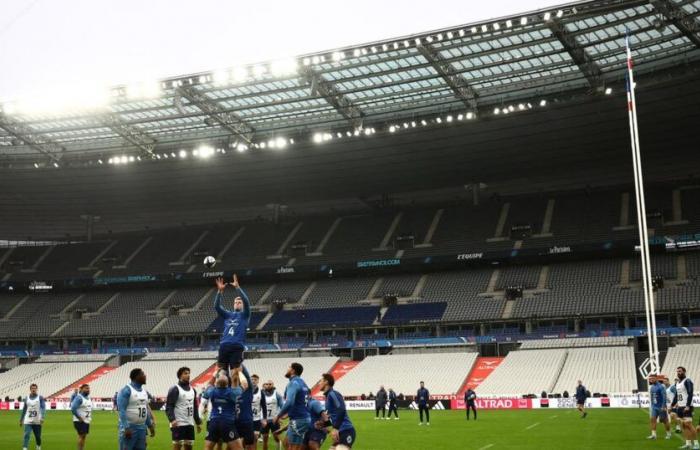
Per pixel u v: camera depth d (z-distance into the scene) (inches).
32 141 2453.2
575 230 2605.8
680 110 2116.1
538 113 2165.4
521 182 2893.7
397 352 2440.9
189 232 3351.4
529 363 2123.5
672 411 988.6
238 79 1921.8
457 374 2174.0
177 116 2210.9
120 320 2933.1
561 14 1617.9
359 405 2054.6
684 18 1617.9
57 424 1581.0
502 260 2637.8
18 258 3400.6
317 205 3245.6
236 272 2955.2
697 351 1969.7
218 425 560.4
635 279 2368.4
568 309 2326.5
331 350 2534.5
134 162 2657.5
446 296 2596.0
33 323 3031.5
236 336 576.7
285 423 869.8
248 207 3260.3
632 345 2135.8
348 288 2815.0
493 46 1811.0
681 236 2377.0
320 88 2005.4
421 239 2839.6
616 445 884.6
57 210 3265.3
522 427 1238.9
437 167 2659.9
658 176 2768.2
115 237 3462.1
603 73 1919.3
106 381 2549.2
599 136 2331.4
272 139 2352.4
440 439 1050.1
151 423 625.3
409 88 2070.6
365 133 2245.3
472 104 2095.2
